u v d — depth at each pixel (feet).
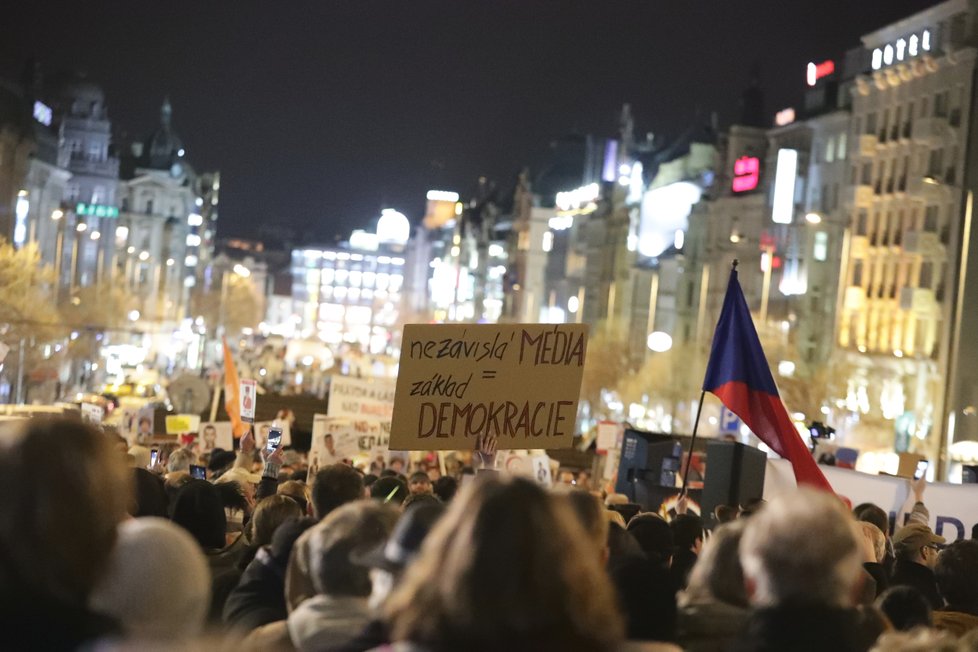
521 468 95.25
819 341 336.08
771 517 22.81
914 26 302.25
